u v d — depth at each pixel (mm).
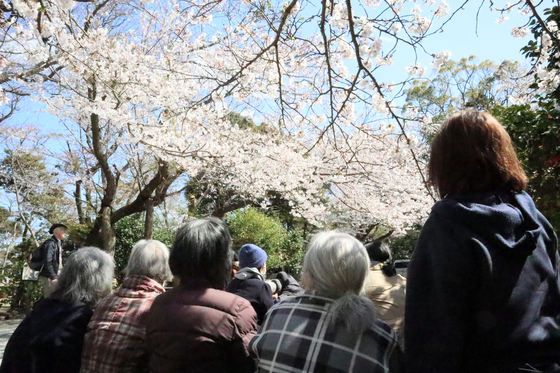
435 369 971
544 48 3600
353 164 6570
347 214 11859
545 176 3557
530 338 952
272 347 1353
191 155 5723
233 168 7039
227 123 6375
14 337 1951
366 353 1271
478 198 1072
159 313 1688
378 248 2564
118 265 10961
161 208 13523
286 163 6645
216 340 1584
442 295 993
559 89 3547
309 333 1314
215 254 1797
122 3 7242
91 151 10805
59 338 1921
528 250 976
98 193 13242
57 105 5844
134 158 9227
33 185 14008
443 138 1198
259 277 2740
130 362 1858
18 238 16812
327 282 1380
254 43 5512
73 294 2051
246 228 11883
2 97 4531
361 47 3168
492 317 962
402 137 3254
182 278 1796
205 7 4473
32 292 8039
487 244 984
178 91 5891
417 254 1092
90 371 1859
